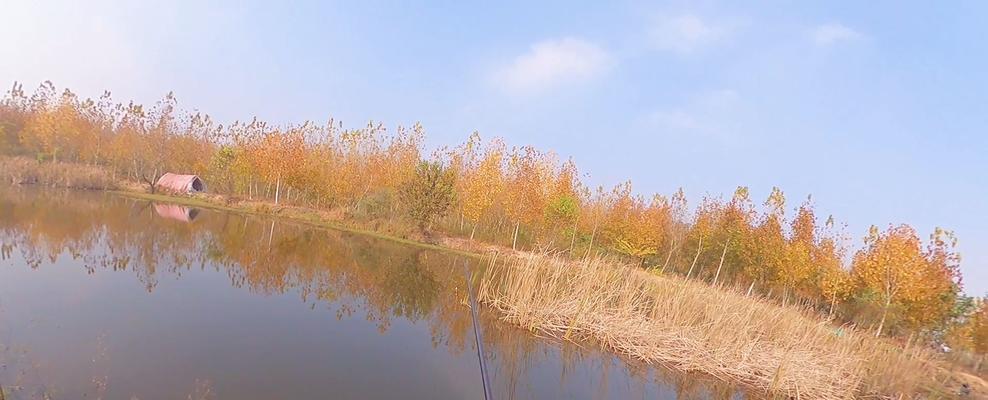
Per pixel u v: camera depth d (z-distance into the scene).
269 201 40.19
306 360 7.39
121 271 11.50
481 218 31.89
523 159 31.31
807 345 10.15
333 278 14.07
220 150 42.88
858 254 23.25
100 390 5.46
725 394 8.52
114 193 33.69
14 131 45.84
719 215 30.06
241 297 10.70
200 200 36.16
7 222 16.20
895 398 9.59
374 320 10.23
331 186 36.84
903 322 19.11
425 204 27.12
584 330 10.49
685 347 9.54
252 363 6.96
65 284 9.77
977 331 17.44
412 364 7.88
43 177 32.84
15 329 6.98
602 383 8.27
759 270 25.88
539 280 11.98
